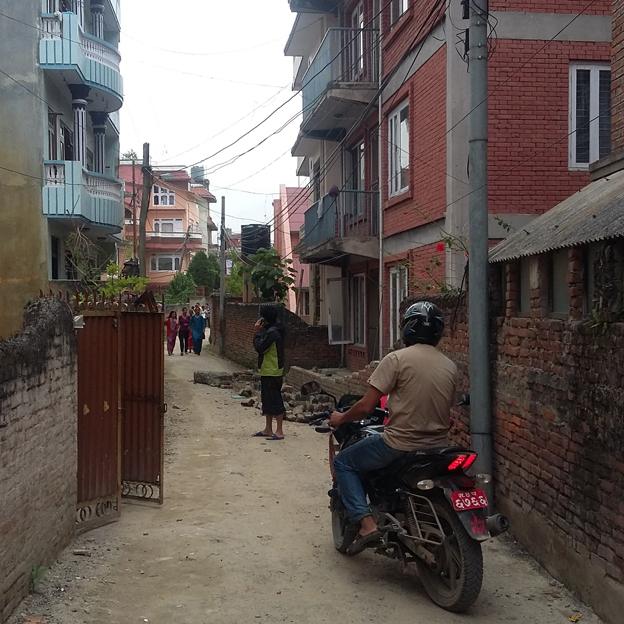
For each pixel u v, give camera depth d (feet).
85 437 20.63
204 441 35.35
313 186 77.77
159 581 16.99
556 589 16.79
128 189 155.94
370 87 50.55
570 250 16.92
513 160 35.04
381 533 16.67
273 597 16.25
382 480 17.53
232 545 19.71
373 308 56.80
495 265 21.89
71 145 62.64
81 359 20.44
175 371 72.18
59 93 59.00
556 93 35.22
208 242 193.77
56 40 54.34
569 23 35.01
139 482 24.03
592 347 15.47
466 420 24.08
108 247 73.00
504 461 20.81
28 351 15.08
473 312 21.63
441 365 16.84
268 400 36.04
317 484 26.94
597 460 15.20
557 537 17.19
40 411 16.07
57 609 14.97
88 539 19.83
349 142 60.64
